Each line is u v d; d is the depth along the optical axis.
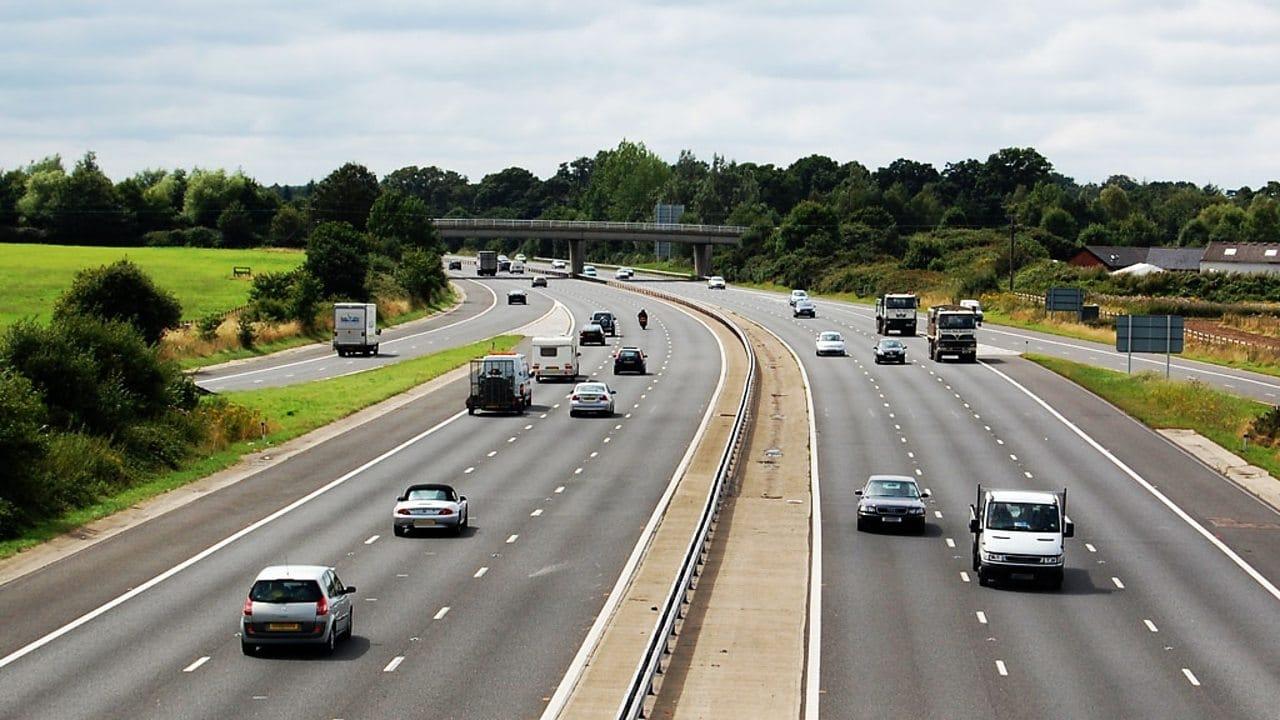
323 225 174.12
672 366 119.94
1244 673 35.81
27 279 167.88
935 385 102.44
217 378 108.31
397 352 132.88
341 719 30.84
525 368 92.69
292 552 49.94
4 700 32.34
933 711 32.19
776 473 67.44
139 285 113.62
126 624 39.94
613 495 61.31
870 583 45.88
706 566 47.97
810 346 135.12
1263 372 113.62
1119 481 66.62
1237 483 67.06
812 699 33.03
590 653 36.66
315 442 77.31
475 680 34.12
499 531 53.72
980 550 46.38
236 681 33.88
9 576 46.81
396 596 43.22
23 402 58.56
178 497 61.50
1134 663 36.66
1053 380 105.31
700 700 32.75
